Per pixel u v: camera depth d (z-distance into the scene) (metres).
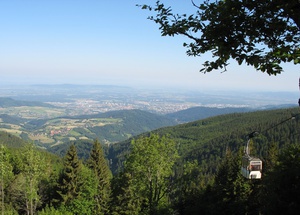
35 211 43.28
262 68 5.26
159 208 29.67
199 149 116.31
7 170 42.34
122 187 39.03
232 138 116.69
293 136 91.06
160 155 29.62
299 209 20.70
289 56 4.99
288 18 5.32
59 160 86.00
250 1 5.27
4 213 36.69
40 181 45.75
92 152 52.09
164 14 5.97
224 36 5.59
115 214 38.81
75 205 41.69
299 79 4.95
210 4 5.72
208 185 37.31
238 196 32.12
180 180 28.67
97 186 45.16
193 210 35.41
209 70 5.81
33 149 40.53
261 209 25.45
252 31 5.43
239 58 5.41
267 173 27.03
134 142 30.58
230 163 40.06
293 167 21.77
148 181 31.22
